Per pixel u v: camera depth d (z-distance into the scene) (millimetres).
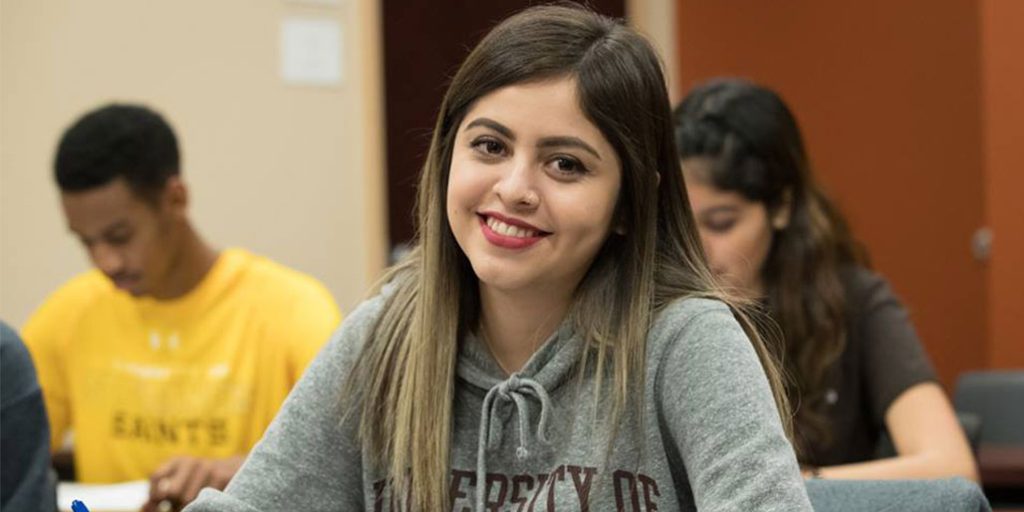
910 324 2707
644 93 1522
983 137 4891
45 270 3688
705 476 1433
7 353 2234
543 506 1501
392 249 4836
